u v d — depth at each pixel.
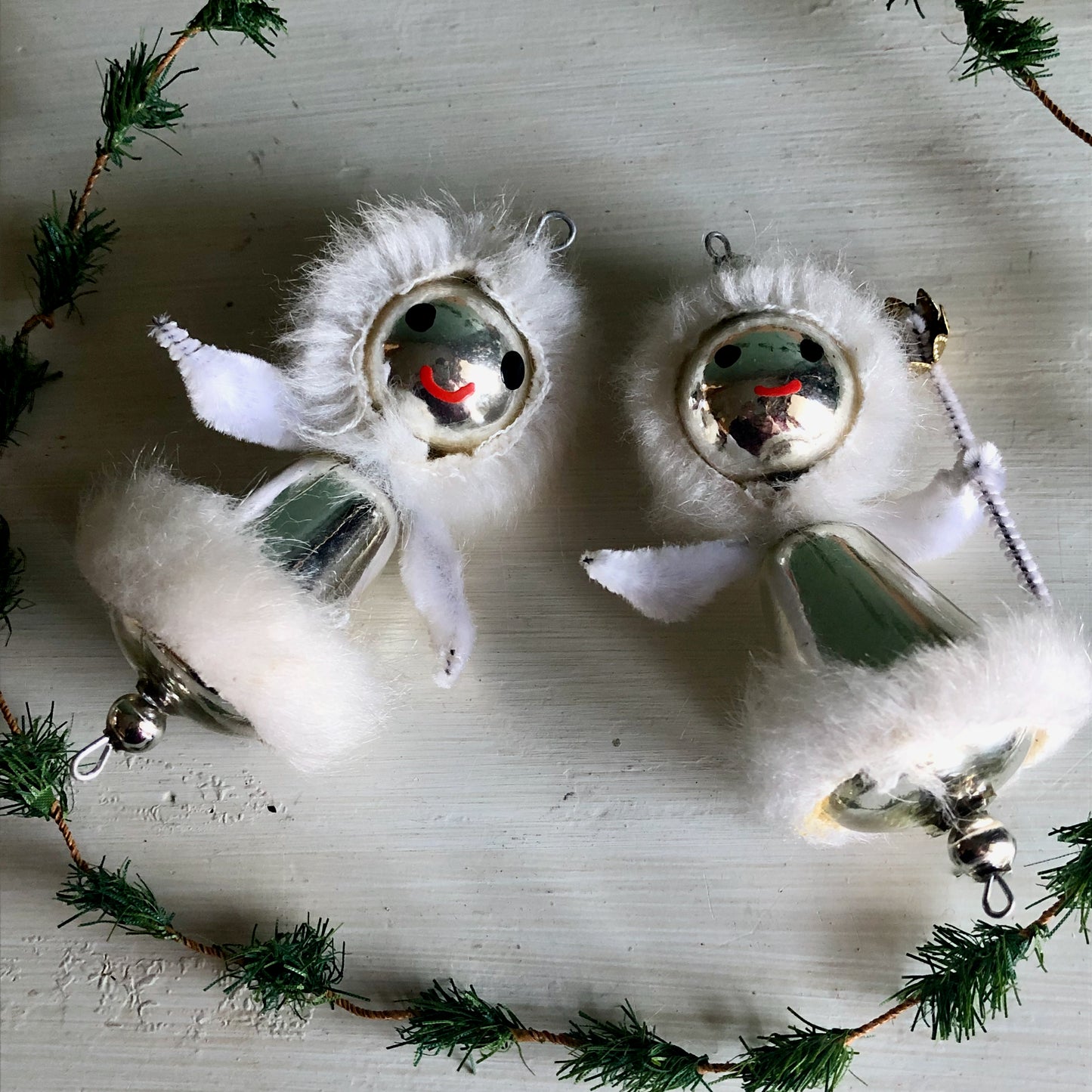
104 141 0.19
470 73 0.20
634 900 0.19
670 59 0.20
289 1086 0.19
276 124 0.20
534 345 0.18
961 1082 0.18
